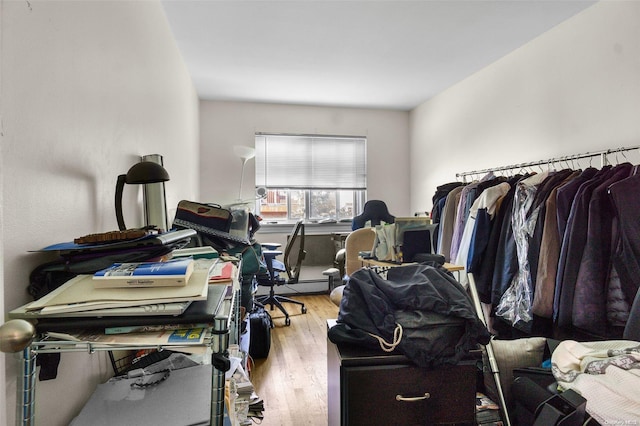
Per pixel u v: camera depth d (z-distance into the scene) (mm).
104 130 1309
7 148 749
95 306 658
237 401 1378
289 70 3516
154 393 1018
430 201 4480
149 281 709
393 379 1273
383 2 2348
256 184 4602
